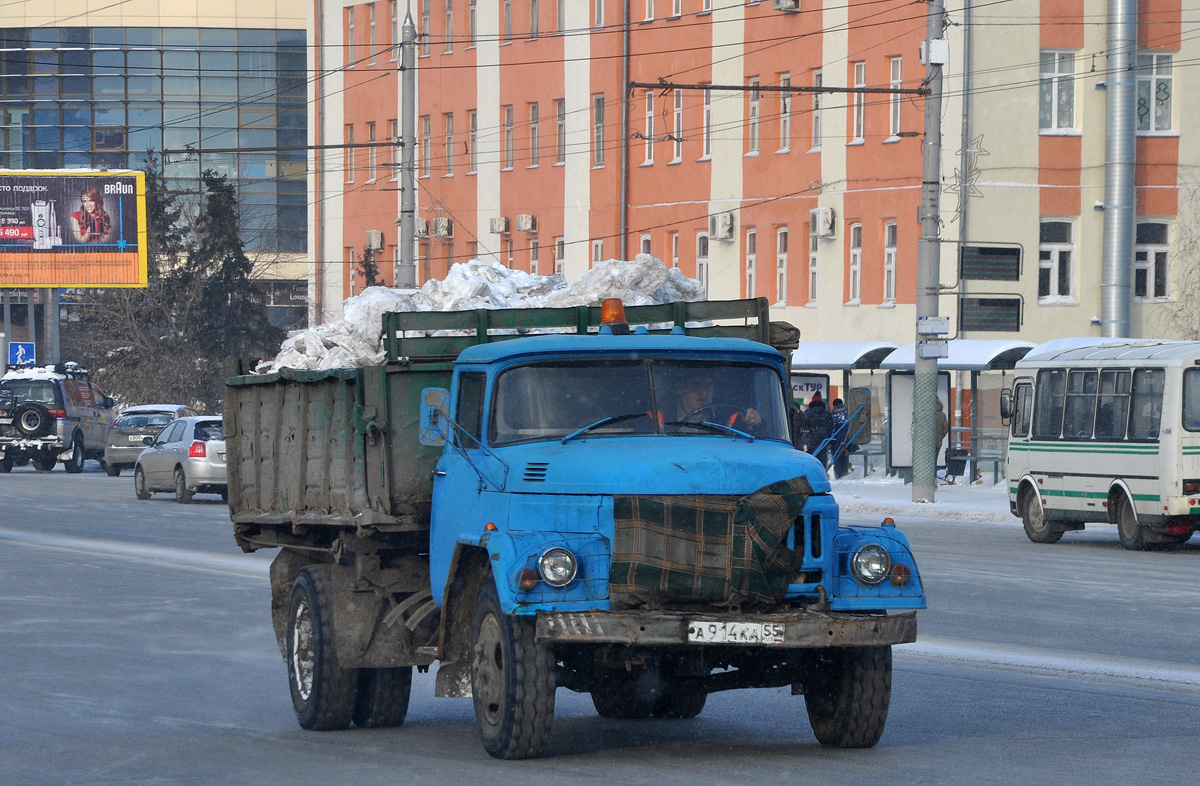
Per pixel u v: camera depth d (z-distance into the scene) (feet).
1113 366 139.23
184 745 55.21
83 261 362.53
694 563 47.91
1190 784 47.03
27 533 146.00
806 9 264.31
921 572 111.45
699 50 286.87
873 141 252.62
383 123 369.71
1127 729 56.18
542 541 47.91
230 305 358.84
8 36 501.56
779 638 47.47
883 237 252.21
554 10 319.27
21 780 49.44
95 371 357.82
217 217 363.35
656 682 52.49
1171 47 244.83
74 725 59.16
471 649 51.85
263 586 105.60
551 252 322.75
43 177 361.30
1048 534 145.59
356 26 376.68
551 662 49.06
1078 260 240.73
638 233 303.07
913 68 244.01
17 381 270.26
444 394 55.47
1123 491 137.08
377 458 55.77
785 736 55.98
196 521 160.04
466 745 54.85
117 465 254.27
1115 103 239.50
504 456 51.29
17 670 72.23
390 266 370.32
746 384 53.88
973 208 236.84
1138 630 82.58
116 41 499.51
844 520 168.14
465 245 346.33
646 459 49.01
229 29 501.15
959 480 214.28
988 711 59.98
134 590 103.35
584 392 52.70
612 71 305.12
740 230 280.31
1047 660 72.84
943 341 178.40
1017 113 238.27
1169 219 247.09
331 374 58.08
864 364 229.04
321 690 57.52
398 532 56.80
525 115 328.29
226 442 69.41
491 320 57.62
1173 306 246.47
